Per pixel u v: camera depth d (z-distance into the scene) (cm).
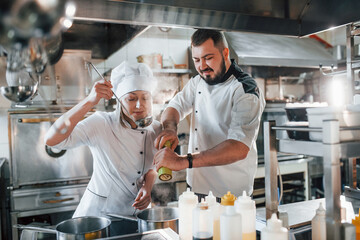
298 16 178
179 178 353
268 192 125
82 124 172
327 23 169
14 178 292
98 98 154
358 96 174
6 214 290
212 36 152
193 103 189
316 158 408
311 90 461
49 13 59
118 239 108
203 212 102
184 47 412
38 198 292
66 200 300
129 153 177
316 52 444
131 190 180
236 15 160
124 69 169
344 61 420
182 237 111
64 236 103
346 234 96
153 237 110
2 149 331
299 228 123
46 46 86
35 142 297
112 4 134
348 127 98
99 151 175
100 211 176
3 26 59
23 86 92
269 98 423
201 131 179
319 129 101
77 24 351
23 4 56
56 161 304
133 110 167
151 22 147
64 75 302
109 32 359
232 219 96
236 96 155
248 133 146
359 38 248
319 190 420
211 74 160
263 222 125
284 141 119
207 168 173
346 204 150
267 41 421
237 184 169
